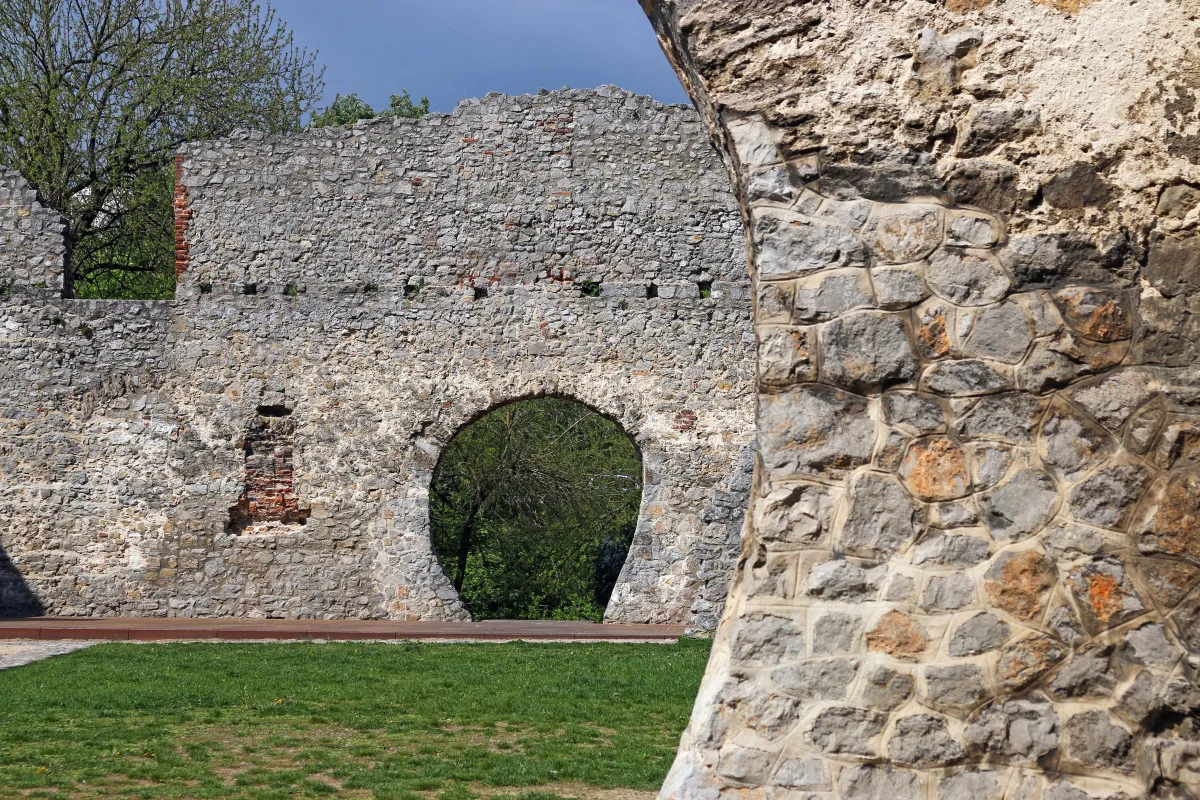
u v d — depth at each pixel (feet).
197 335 47.98
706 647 38.11
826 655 12.04
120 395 47.75
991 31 12.77
